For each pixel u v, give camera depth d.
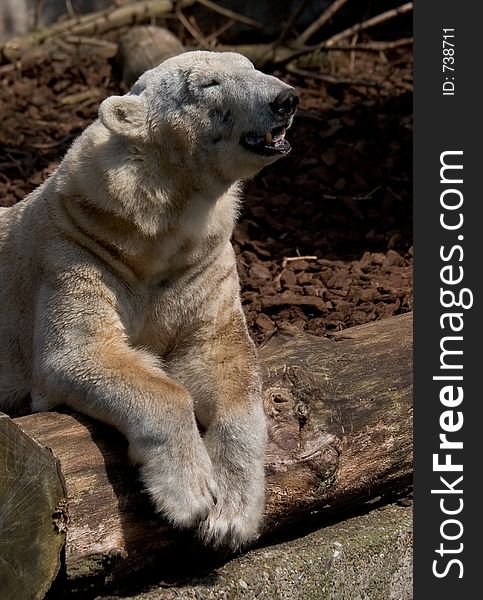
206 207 10.88
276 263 16.72
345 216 18.39
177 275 10.97
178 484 9.29
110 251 10.59
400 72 25.38
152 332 11.23
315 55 25.39
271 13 29.17
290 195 18.97
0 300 11.74
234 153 10.77
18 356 11.66
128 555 9.22
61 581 9.01
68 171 10.83
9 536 8.58
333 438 10.35
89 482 9.22
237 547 9.64
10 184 18.77
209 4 27.02
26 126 21.50
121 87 23.16
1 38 27.45
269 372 11.01
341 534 10.81
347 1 28.41
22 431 8.65
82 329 10.35
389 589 10.95
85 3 28.72
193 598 9.48
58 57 25.17
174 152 10.65
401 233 17.73
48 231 10.83
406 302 15.16
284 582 10.05
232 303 11.34
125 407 9.61
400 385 11.24
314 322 14.84
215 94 10.68
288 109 10.68
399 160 19.95
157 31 23.47
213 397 10.57
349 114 21.84
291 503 10.12
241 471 9.77
